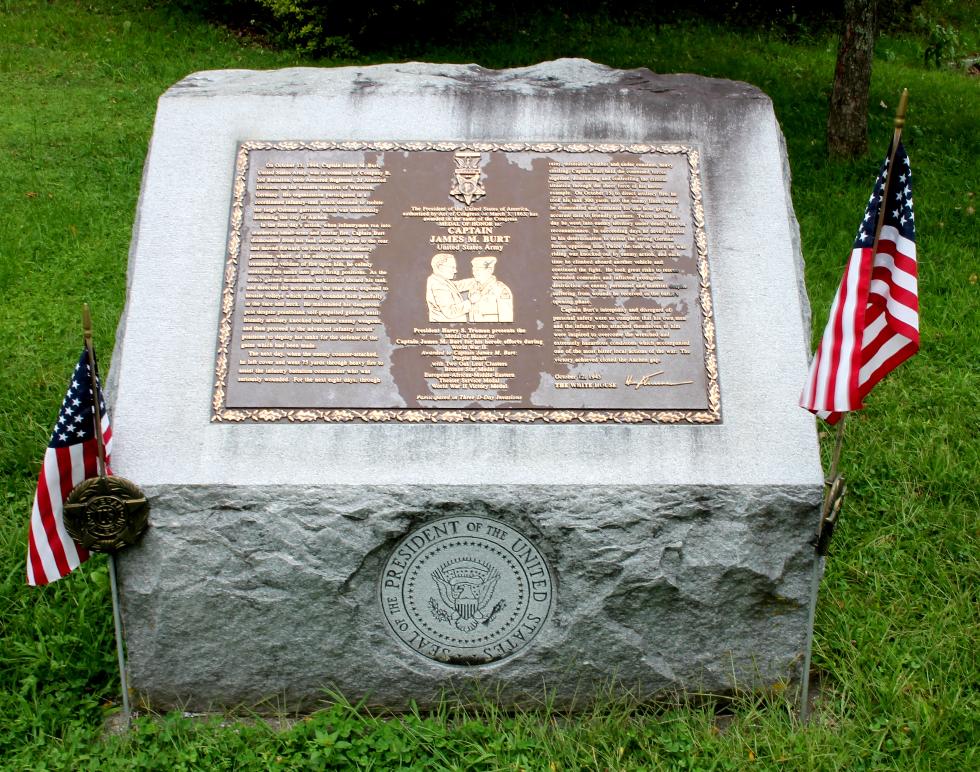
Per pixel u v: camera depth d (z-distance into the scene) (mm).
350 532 4531
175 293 4758
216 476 4520
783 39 15125
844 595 5363
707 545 4578
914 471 6266
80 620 5059
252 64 11992
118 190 9133
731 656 4688
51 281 7848
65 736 4559
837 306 4246
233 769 4367
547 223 4875
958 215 9336
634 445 4586
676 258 4848
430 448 4559
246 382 4617
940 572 5430
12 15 12578
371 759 4422
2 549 5461
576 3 14734
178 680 4668
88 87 11117
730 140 5086
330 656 4645
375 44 12828
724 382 4688
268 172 4934
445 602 4637
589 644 4633
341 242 4812
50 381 6793
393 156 4977
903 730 4508
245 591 4570
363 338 4680
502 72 5355
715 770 4320
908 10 16531
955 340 7484
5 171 9211
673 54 13242
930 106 12070
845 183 9719
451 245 4820
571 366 4664
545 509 4527
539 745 4449
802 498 4562
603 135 5066
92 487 4406
